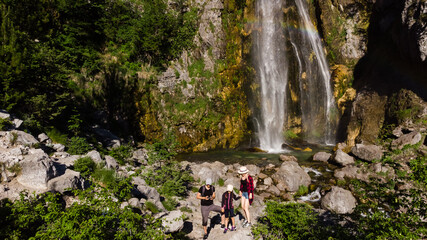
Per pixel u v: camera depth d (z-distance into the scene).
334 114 28.81
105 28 22.95
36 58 10.41
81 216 4.48
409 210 4.96
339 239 5.88
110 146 14.46
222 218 7.52
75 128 11.82
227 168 16.52
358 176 14.46
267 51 29.42
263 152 22.30
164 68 24.19
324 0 31.50
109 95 19.97
